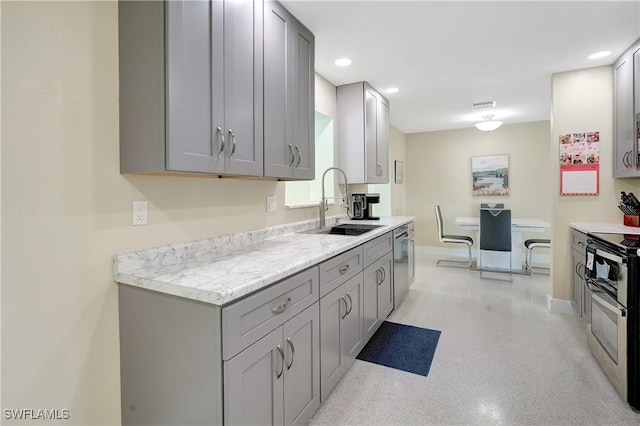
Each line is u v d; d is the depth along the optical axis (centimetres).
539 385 192
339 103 335
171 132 124
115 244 137
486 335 260
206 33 139
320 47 247
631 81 249
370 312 242
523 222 465
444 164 591
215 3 143
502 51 256
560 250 304
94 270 130
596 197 290
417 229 616
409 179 621
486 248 450
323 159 331
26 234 112
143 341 128
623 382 175
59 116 120
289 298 140
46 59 116
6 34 107
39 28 115
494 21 212
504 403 176
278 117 186
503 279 425
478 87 342
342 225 312
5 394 108
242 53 158
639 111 240
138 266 142
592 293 222
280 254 168
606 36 233
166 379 122
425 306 326
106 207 134
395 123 531
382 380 199
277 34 185
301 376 149
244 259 156
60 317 121
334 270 183
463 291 375
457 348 239
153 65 125
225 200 191
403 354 230
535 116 482
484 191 562
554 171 305
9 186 108
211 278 123
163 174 147
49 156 117
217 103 143
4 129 106
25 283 112
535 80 321
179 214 163
